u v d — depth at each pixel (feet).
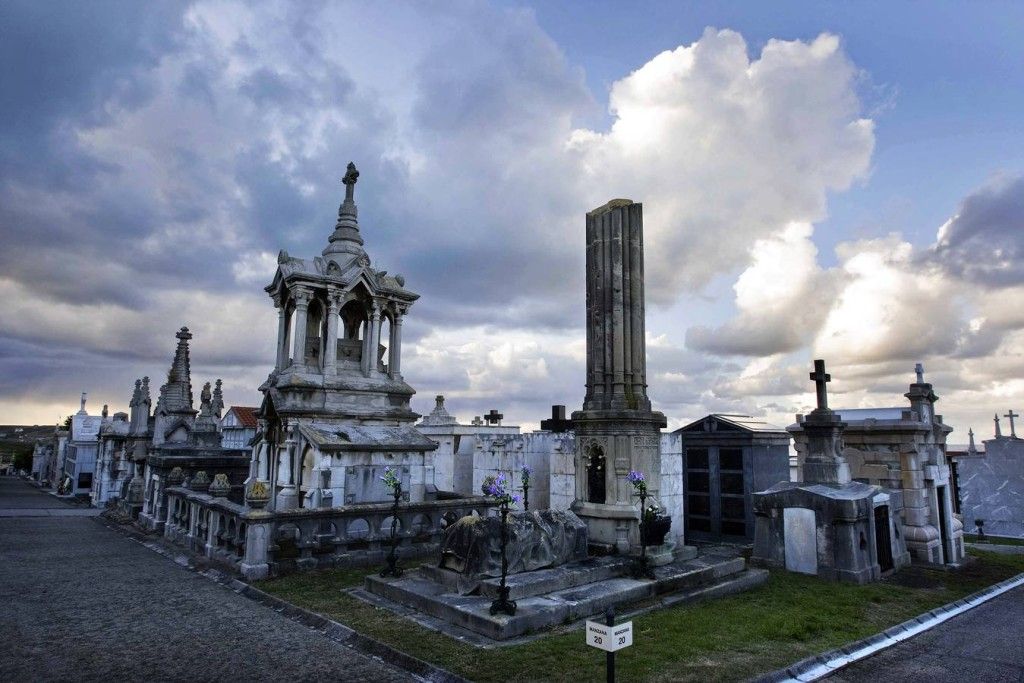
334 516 49.11
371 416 69.15
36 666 27.09
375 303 74.59
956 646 32.48
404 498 57.82
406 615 34.32
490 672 25.81
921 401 58.90
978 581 48.67
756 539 52.54
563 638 30.25
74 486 159.74
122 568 50.01
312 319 76.23
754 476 61.05
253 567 44.14
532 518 39.93
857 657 30.07
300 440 61.77
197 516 57.21
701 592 39.96
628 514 45.96
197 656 28.71
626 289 50.83
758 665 27.48
